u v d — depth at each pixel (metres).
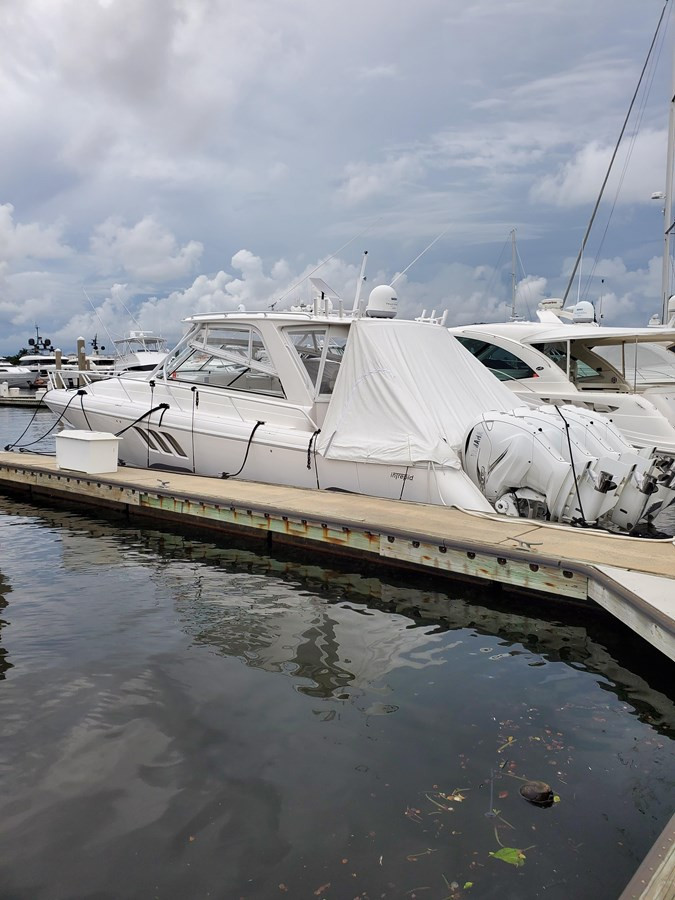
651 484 6.25
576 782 3.19
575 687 4.19
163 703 3.92
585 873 2.61
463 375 8.46
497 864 2.65
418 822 2.89
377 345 7.89
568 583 5.25
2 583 6.13
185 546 7.29
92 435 9.45
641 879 2.28
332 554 6.85
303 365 8.63
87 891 2.53
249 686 4.14
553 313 14.36
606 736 3.62
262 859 2.68
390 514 6.72
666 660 4.59
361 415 7.81
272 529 7.04
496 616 5.35
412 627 5.13
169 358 10.14
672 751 3.47
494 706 3.94
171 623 5.16
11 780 3.19
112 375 11.51
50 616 5.30
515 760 3.37
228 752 3.42
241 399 8.91
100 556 6.99
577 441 6.56
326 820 2.91
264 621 5.23
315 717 3.78
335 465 7.92
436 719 3.77
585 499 6.36
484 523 6.38
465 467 7.20
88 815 2.94
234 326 9.11
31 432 22.62
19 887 2.55
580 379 12.42
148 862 2.67
